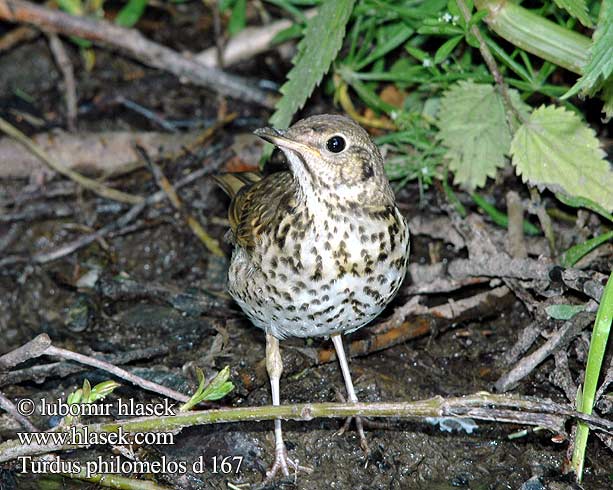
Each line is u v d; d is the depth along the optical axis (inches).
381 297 382.0
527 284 458.3
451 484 403.2
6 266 529.3
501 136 486.6
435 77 497.0
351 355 457.4
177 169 570.3
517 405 335.6
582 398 380.2
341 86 559.8
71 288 520.7
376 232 372.8
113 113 603.2
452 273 478.3
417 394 443.8
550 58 466.0
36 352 382.0
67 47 625.9
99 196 561.9
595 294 429.4
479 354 462.3
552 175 464.4
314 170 369.7
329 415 348.5
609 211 460.1
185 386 444.8
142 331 488.7
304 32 482.9
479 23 497.0
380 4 504.1
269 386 446.9
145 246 541.6
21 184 567.5
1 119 571.2
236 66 617.6
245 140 574.2
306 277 371.9
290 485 400.8
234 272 397.4
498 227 504.4
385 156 533.0
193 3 650.2
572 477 388.5
